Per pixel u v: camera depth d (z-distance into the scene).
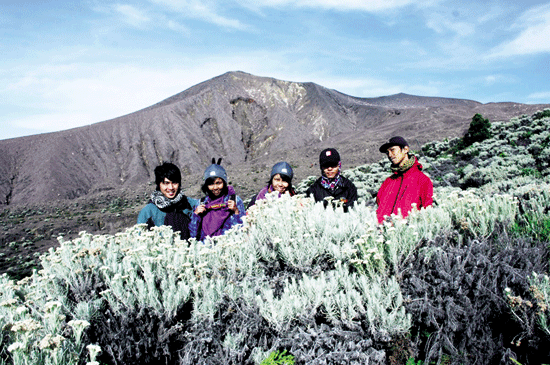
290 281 2.06
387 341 1.68
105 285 2.05
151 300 1.82
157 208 4.00
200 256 2.18
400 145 3.40
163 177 3.90
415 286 1.85
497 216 2.35
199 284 1.88
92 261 2.26
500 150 16.97
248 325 1.82
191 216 3.88
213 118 139.38
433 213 2.41
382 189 3.71
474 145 20.73
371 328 1.67
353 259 1.96
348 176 22.80
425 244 2.14
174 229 3.82
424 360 1.71
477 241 2.10
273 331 1.85
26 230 30.31
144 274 2.02
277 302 1.78
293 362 1.67
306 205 2.72
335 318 1.74
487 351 1.68
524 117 22.98
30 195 84.19
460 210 2.44
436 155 24.86
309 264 2.05
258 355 1.76
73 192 88.00
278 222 2.27
